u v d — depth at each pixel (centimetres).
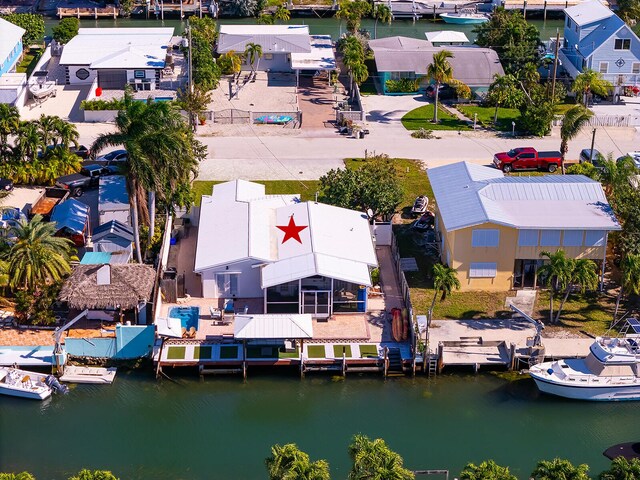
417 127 11125
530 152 9888
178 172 7769
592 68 11944
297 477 5216
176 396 6738
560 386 6662
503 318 7469
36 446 6212
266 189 9356
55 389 6694
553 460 5891
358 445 5475
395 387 6862
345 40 13075
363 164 9856
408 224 8850
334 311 7500
